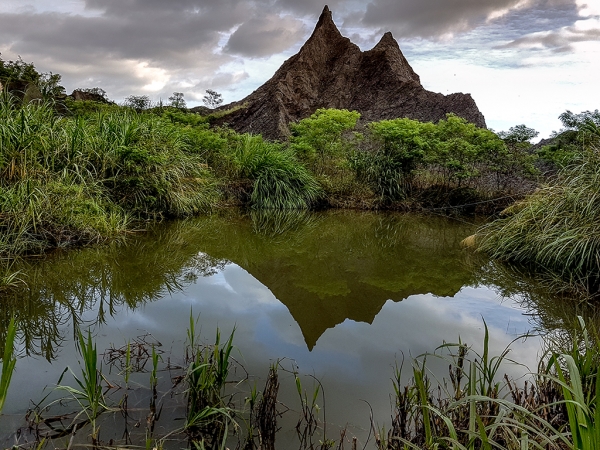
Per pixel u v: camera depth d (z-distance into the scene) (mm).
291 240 8062
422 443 2215
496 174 12648
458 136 12430
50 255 5887
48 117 7828
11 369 1759
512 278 5730
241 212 10477
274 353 3395
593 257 5102
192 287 5105
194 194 9477
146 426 2375
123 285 5031
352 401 2725
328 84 20250
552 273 5613
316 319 4207
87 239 6578
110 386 2777
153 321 3984
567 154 8867
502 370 3162
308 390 2844
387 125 12375
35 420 2396
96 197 7320
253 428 2383
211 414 2396
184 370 3010
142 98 14555
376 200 12016
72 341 3523
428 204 12094
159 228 8148
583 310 4516
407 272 6105
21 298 4461
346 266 6395
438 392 2713
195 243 7355
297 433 2389
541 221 6047
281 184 11234
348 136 16797
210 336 3668
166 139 9617
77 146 7508
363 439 2344
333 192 12172
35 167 6590
